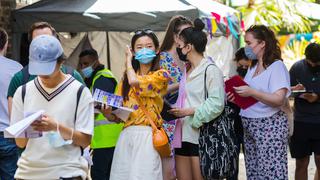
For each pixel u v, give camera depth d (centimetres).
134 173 546
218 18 1035
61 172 432
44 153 432
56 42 422
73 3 981
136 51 569
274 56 614
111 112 535
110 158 680
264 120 612
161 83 558
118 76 1062
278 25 1606
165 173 590
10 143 614
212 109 564
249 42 618
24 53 977
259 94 598
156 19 941
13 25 963
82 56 688
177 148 599
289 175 973
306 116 747
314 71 747
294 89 737
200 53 588
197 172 588
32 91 436
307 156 765
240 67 741
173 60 636
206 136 574
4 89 614
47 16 950
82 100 434
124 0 988
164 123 602
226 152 571
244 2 1605
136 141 551
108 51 1058
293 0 1628
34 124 411
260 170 619
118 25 942
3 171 625
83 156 457
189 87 588
